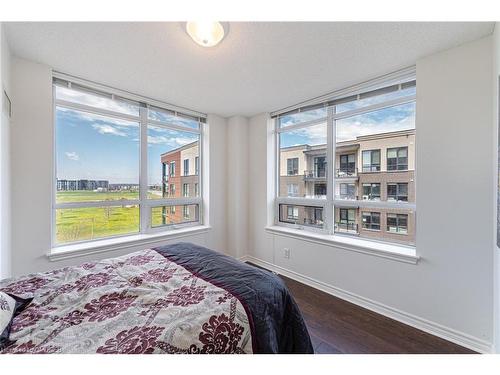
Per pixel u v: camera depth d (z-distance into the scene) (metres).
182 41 1.67
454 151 1.70
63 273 1.42
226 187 3.58
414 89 2.08
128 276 1.40
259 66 2.02
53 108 2.17
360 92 2.41
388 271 2.05
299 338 1.32
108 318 1.00
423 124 1.85
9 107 1.72
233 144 3.50
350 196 2.57
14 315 1.00
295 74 2.16
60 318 1.00
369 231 2.41
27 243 1.90
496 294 1.49
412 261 1.89
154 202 2.95
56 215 2.24
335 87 2.45
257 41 1.66
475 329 1.62
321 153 2.84
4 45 1.54
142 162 2.83
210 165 3.38
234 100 2.85
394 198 2.23
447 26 1.49
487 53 1.57
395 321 1.97
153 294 1.19
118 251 2.46
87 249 2.23
